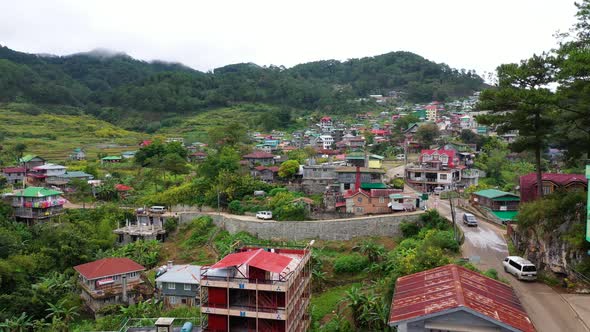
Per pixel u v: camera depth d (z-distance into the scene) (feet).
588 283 105.40
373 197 214.69
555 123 137.69
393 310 75.77
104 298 169.58
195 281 163.43
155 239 238.89
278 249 134.72
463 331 69.26
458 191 257.34
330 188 247.91
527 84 136.87
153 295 176.04
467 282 81.61
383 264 168.66
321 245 201.46
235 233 222.89
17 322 147.54
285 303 106.83
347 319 140.67
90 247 217.15
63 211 260.83
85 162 382.63
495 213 195.72
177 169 325.42
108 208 261.24
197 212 254.27
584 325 89.61
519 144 143.02
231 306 110.11
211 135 403.75
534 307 98.94
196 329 121.49
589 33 128.26
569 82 129.29
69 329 152.97
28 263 186.91
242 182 259.60
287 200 232.73
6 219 239.50
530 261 127.03
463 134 383.24
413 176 277.85
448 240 150.30
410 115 503.20
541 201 133.90
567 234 114.73
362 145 413.39
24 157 355.56
